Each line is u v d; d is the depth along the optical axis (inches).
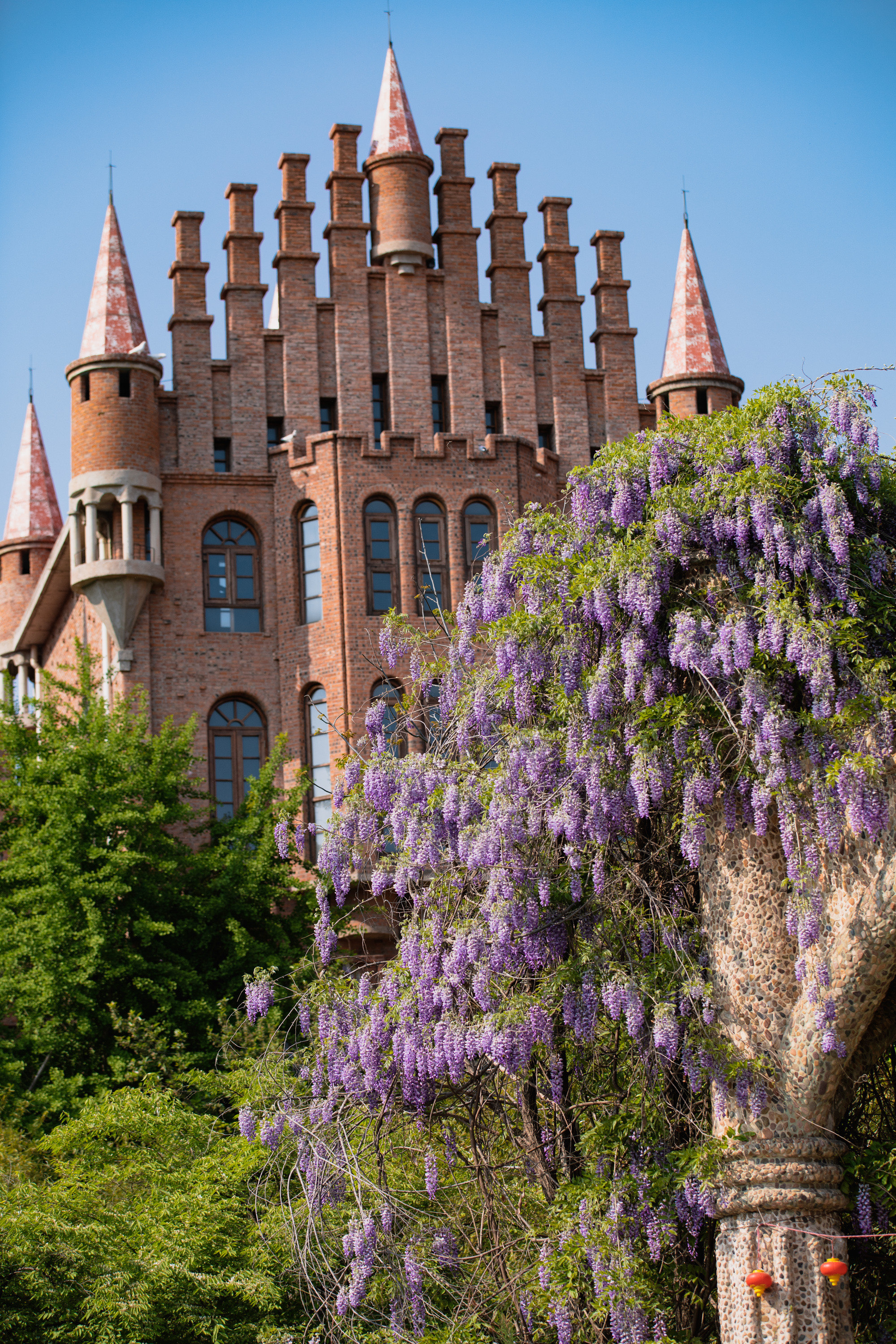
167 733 1173.7
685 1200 563.8
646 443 625.3
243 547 1371.8
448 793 608.4
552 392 1446.9
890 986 559.5
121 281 1370.6
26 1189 685.3
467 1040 582.2
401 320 1411.2
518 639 611.5
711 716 573.0
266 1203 711.1
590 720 586.6
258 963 1096.2
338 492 1337.4
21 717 1246.3
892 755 537.3
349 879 649.0
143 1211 686.5
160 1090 895.1
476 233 1443.2
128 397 1344.7
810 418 596.1
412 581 1332.4
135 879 1074.1
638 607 577.0
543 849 602.5
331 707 1312.7
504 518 1360.7
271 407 1391.5
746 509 578.2
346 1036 635.5
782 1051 549.0
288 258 1405.0
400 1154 676.7
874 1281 602.2
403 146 1428.4
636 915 591.5
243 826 1173.1
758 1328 537.3
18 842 1099.3
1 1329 621.3
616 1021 610.5
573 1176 625.0
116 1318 619.8
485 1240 645.3
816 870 545.6
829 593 573.0
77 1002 1032.2
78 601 1488.7
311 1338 633.6
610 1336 594.2
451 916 617.9
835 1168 547.2
